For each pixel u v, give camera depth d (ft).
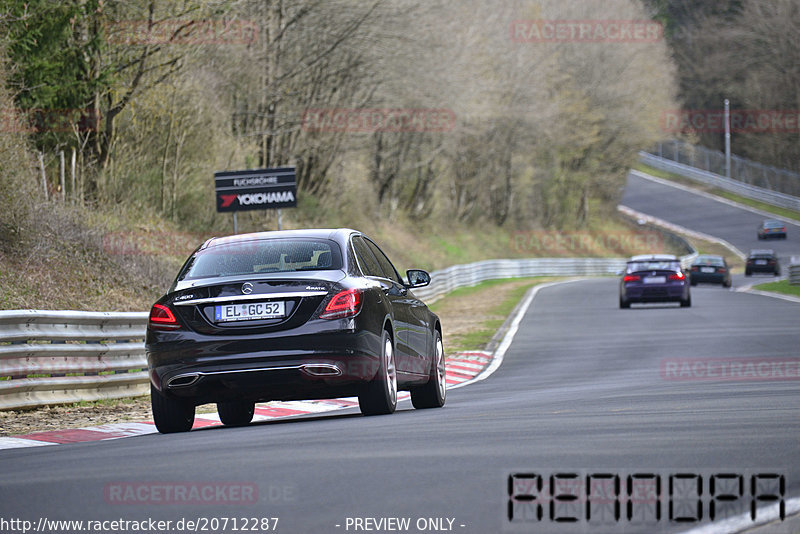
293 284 125.90
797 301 426.51
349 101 551.59
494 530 65.77
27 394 163.94
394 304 139.23
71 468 93.86
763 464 85.15
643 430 107.45
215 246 135.85
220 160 438.81
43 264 273.75
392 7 512.22
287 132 507.71
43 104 322.96
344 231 139.13
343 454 95.45
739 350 245.45
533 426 114.21
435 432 111.04
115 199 374.84
